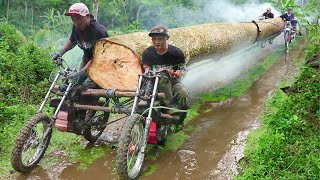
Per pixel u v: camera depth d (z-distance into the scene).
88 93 4.75
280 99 6.51
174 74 4.79
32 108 6.10
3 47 8.01
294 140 4.64
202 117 6.34
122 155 3.88
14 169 4.27
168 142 5.33
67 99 4.68
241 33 8.83
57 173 4.46
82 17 4.86
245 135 5.50
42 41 11.94
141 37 5.34
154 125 4.60
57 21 14.97
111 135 5.57
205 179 4.36
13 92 6.69
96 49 5.06
